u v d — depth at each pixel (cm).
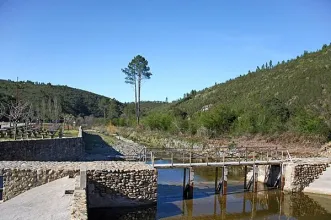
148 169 1838
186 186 2184
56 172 1698
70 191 1393
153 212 1828
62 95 11494
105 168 1791
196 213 1850
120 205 1777
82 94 12838
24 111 6138
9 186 1652
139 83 7212
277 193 2339
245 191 2383
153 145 5109
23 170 1664
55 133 3906
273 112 4775
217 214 1850
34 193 1505
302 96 6138
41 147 2623
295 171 2381
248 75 10494
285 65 9469
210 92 10394
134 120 7588
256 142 4178
